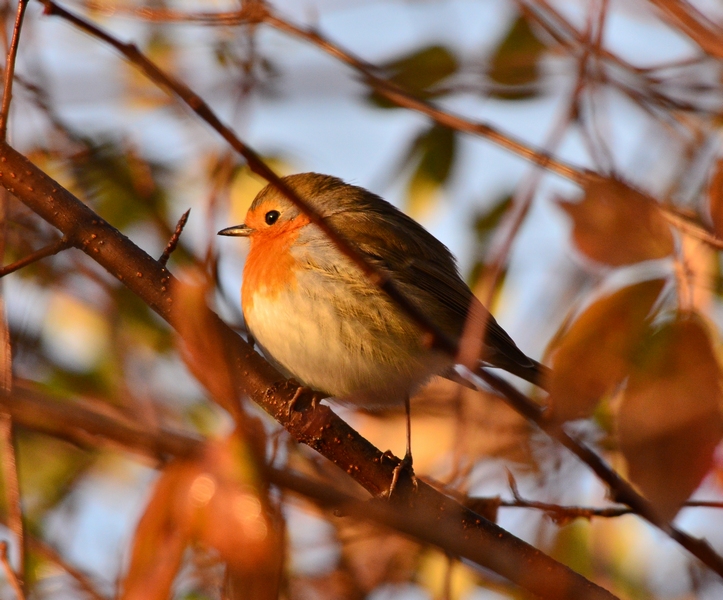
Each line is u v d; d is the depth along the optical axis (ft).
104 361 32.48
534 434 23.95
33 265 34.37
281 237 32.22
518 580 21.56
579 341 14.74
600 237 14.78
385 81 24.99
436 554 28.14
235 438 13.88
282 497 16.62
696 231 15.44
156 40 30.68
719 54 18.31
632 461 14.34
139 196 33.32
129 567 13.70
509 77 26.66
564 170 17.81
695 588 25.02
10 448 19.89
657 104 22.07
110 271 23.80
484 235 29.58
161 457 19.22
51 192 23.88
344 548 28.09
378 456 25.62
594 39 19.24
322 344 30.50
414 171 29.55
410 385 31.12
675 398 14.23
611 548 28.02
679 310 14.51
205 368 14.30
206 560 19.93
